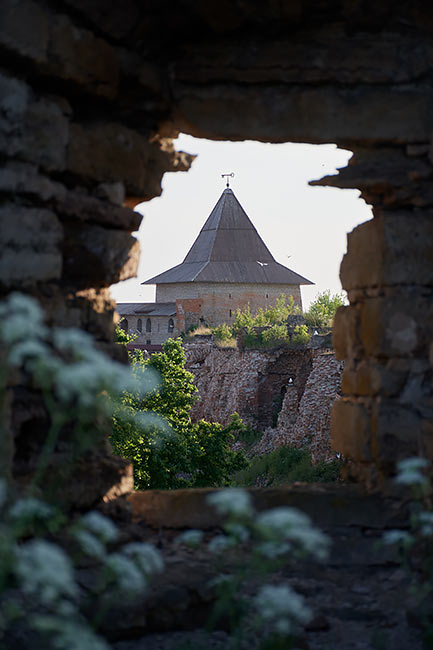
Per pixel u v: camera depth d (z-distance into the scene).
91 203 7.11
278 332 54.62
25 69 6.41
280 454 42.25
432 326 7.64
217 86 7.83
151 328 110.44
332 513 7.62
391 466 7.62
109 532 3.79
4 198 6.32
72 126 6.96
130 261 7.70
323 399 41.38
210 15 7.41
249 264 117.69
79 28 6.70
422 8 7.55
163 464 24.72
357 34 7.77
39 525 6.32
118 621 6.29
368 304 7.84
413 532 7.36
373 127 7.77
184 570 6.83
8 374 6.03
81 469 7.02
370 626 6.55
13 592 5.77
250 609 6.42
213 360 59.28
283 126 7.81
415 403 7.62
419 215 7.79
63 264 7.13
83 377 3.37
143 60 7.55
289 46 7.75
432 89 7.84
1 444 5.89
